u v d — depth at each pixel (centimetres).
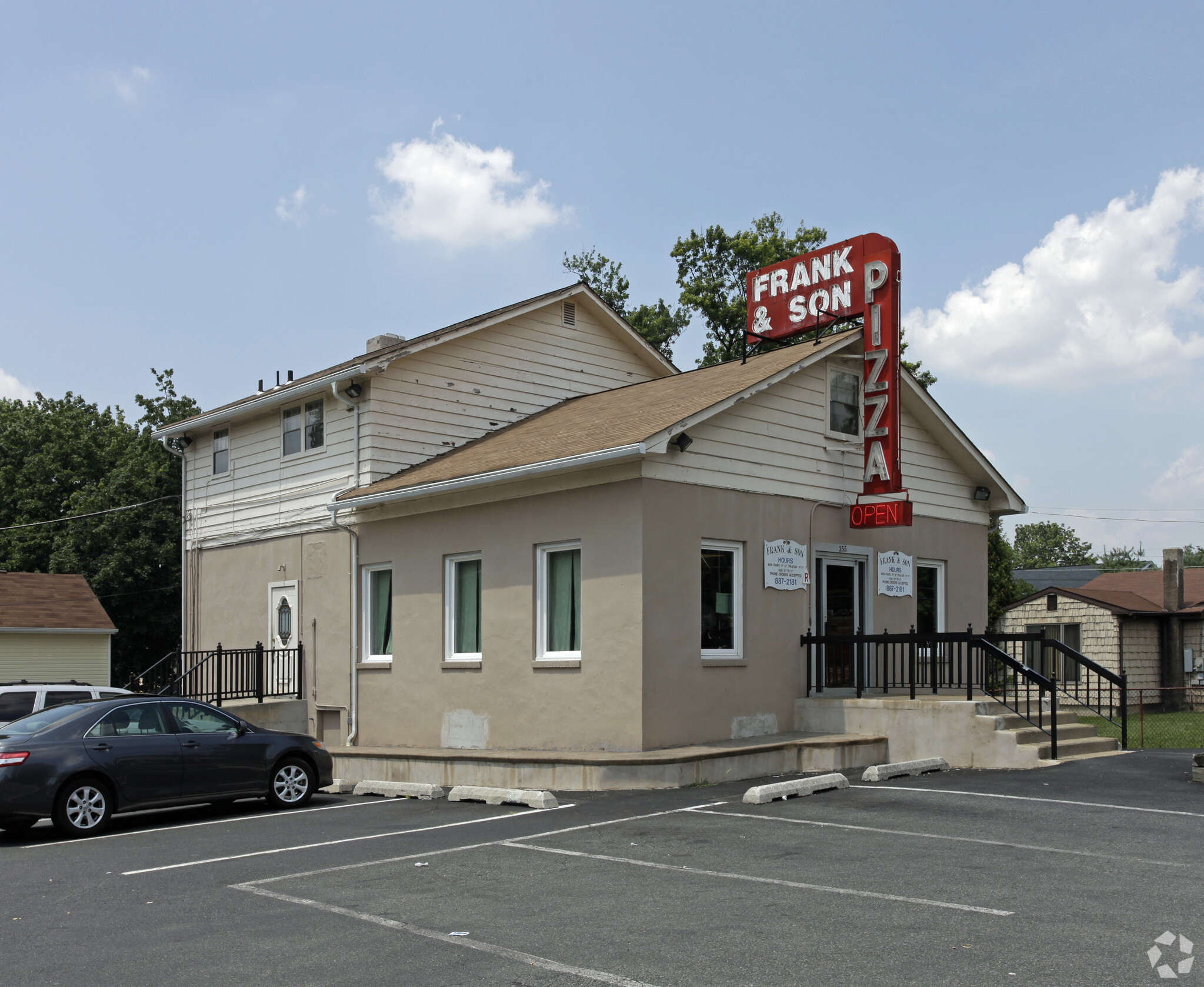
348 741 1908
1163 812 1066
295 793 1309
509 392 2184
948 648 1880
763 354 1864
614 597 1455
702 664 1484
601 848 945
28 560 3909
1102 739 1578
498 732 1617
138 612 3512
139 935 698
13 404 4728
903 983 566
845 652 1711
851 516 1694
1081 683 3209
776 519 1611
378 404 1967
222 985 589
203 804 1355
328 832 1080
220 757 1238
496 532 1648
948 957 607
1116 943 629
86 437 4288
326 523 2030
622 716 1430
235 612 2258
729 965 604
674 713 1443
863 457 1753
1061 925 668
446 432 2067
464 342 2111
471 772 1426
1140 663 3216
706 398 1556
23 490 4112
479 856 923
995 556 3080
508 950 642
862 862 861
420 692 1770
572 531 1526
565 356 2308
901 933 656
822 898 749
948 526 1923
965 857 873
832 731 1573
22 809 1085
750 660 1553
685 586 1473
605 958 621
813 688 1642
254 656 2136
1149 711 3158
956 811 1086
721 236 3678
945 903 727
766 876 822
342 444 2022
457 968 609
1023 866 837
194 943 675
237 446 2319
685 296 3662
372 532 1917
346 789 1438
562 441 1644
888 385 1666
